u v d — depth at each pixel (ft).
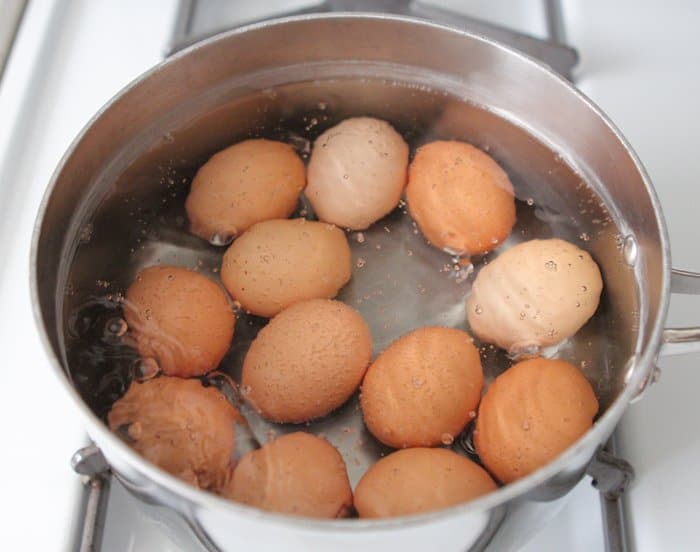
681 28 1.84
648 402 1.40
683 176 1.64
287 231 1.30
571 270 1.27
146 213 1.35
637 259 1.25
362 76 1.47
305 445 1.11
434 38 1.38
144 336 1.22
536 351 1.25
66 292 1.24
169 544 1.30
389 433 1.16
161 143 1.40
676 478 1.34
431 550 1.00
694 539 1.29
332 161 1.37
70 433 1.35
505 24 1.85
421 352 1.19
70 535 1.27
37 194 1.60
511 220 1.36
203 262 1.32
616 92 1.75
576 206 1.37
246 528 0.93
